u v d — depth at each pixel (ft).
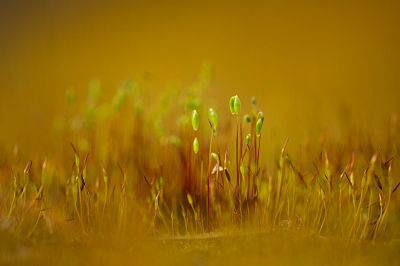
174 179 0.72
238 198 0.68
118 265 0.66
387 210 0.69
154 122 0.74
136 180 0.72
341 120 0.78
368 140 0.74
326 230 0.68
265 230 0.68
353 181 0.68
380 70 1.30
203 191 0.71
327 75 1.32
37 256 0.66
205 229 0.69
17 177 0.69
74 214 0.68
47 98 1.08
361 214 0.69
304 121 0.85
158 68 1.51
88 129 0.74
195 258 0.67
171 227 0.70
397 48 1.47
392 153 0.72
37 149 0.77
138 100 0.75
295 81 1.28
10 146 0.79
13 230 0.68
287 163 0.69
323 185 0.70
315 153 0.73
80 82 1.30
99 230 0.68
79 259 0.66
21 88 1.16
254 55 1.59
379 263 0.66
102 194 0.71
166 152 0.72
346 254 0.66
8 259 0.66
